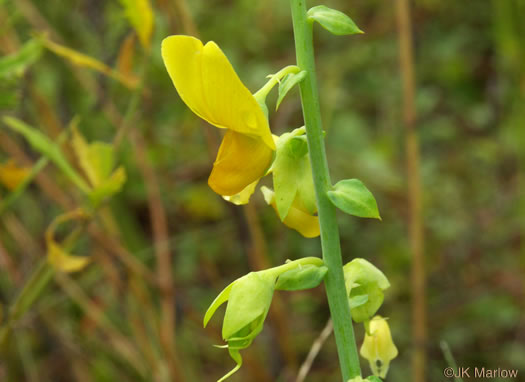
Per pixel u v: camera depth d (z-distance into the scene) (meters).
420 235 0.38
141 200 0.45
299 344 0.45
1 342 0.30
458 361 0.43
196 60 0.20
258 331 0.21
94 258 0.37
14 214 0.41
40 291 0.30
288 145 0.22
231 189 0.21
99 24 0.39
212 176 0.21
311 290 0.47
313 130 0.22
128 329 0.42
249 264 0.39
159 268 0.38
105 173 0.29
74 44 0.40
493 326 0.45
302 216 0.23
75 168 0.36
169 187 0.45
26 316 0.36
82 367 0.39
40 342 0.41
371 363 0.24
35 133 0.29
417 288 0.38
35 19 0.37
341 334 0.22
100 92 0.37
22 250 0.40
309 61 0.21
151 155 0.43
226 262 0.47
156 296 0.42
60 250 0.30
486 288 0.47
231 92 0.20
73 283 0.37
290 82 0.21
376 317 0.24
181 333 0.41
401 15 0.38
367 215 0.21
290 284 0.22
